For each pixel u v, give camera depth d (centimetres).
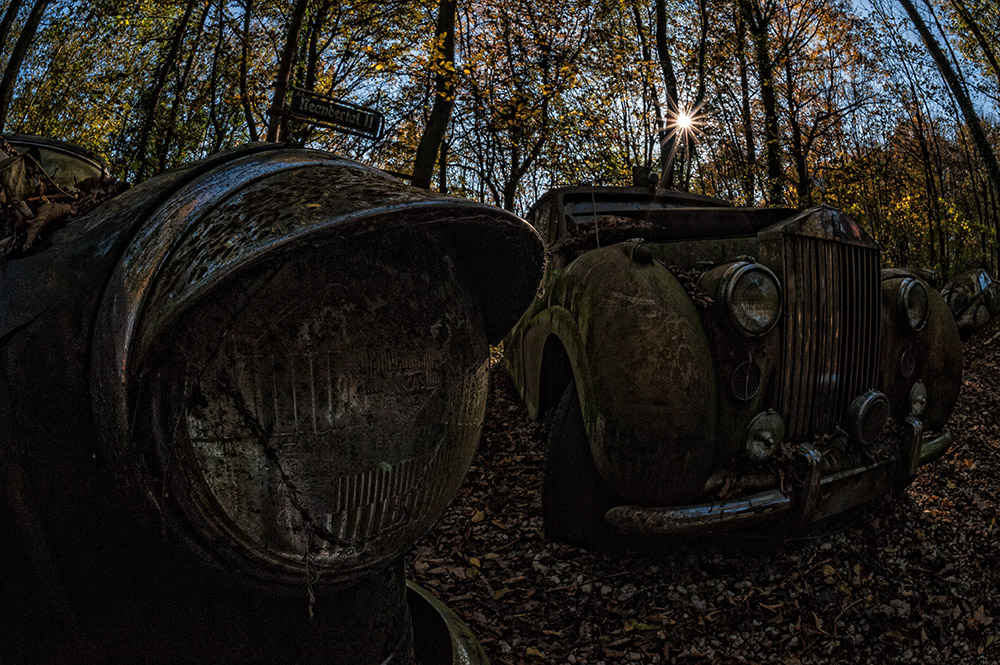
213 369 91
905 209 1630
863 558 310
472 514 338
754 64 1507
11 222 113
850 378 310
